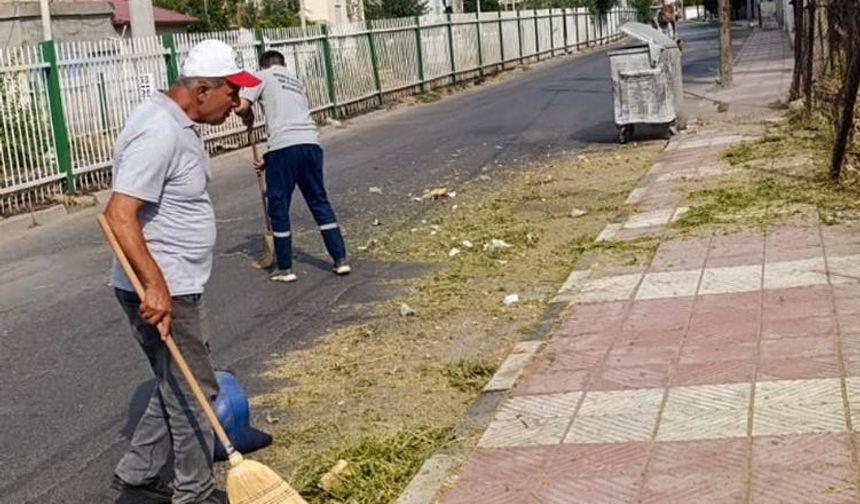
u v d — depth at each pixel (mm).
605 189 12125
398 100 26891
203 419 4547
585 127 18219
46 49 14039
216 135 18188
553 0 58438
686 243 8453
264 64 8883
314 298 8469
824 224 8375
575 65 36906
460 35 32469
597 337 6348
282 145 8750
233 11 35375
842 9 12297
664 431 4812
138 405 6305
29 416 6230
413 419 5691
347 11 44938
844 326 5891
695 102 19172
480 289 8320
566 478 4473
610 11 57531
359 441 5414
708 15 80375
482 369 6402
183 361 4266
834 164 9930
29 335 7980
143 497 4883
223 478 5105
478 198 12375
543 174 13680
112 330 7957
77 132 14625
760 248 7926
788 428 4645
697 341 6008
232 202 13383
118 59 15500
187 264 4453
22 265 10727
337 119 23344
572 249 9297
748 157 12180
